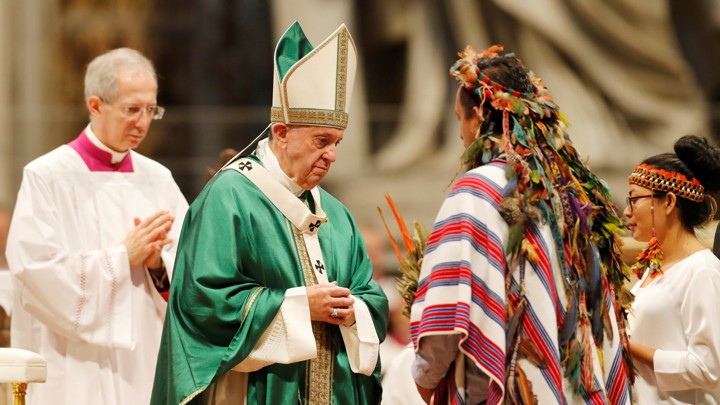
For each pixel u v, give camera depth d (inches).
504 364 503.2
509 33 1835.6
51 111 1675.7
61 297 663.1
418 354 520.4
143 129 708.7
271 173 571.2
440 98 1829.5
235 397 553.3
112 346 667.4
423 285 523.2
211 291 536.1
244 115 1774.1
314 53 554.9
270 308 537.0
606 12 1829.5
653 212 637.3
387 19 1843.0
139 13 1755.7
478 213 515.8
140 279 693.9
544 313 514.0
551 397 509.0
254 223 557.3
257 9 1801.2
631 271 657.0
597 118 1807.3
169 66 1771.7
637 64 1834.4
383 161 1791.3
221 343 539.5
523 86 541.6
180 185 1722.4
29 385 680.4
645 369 632.4
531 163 527.5
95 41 1721.2
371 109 1822.1
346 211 615.2
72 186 698.8
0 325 763.4
